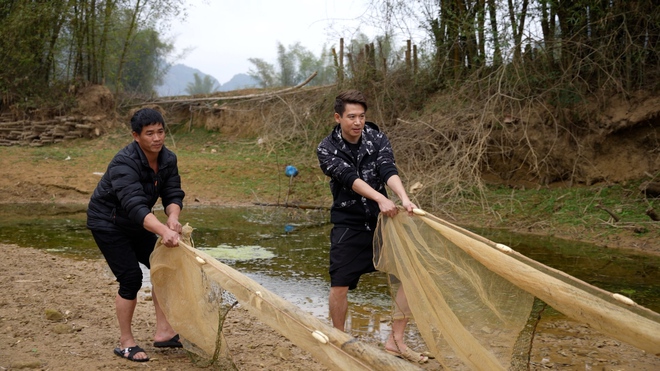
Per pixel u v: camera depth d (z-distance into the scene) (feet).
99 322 17.19
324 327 12.11
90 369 13.65
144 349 15.19
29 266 23.93
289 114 57.11
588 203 35.81
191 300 13.79
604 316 10.65
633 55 38.65
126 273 14.32
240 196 45.21
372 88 52.54
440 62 50.11
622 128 37.96
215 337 13.42
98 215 14.29
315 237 32.35
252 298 12.64
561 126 39.37
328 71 72.28
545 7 40.50
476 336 12.19
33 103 64.39
